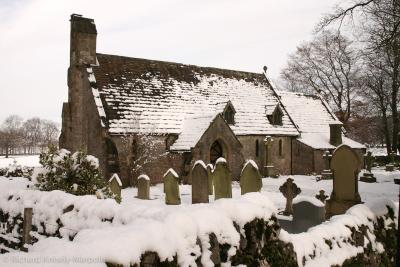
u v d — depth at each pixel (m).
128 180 25.16
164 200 17.92
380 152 57.50
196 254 4.57
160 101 28.38
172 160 26.75
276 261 5.68
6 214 10.02
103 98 26.14
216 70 34.72
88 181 11.72
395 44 16.48
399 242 6.17
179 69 32.09
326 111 40.00
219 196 15.34
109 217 6.57
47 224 8.34
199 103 30.33
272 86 37.41
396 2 16.23
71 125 28.56
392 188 22.86
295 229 10.66
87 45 28.14
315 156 33.16
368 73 41.53
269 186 25.62
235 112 30.81
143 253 3.99
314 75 50.81
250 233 5.41
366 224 8.02
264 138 32.34
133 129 25.44
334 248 6.93
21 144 131.50
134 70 29.27
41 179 11.30
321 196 15.80
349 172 11.31
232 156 27.89
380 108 47.12
